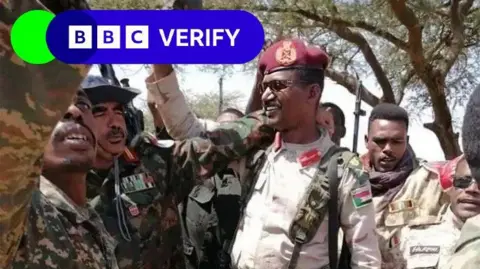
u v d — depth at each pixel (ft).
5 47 3.55
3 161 3.59
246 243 8.73
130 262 8.50
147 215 8.80
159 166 9.09
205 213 10.97
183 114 9.31
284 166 8.77
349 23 30.48
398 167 11.37
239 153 8.98
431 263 9.84
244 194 9.16
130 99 8.70
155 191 8.94
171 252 9.09
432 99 31.96
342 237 9.19
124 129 8.70
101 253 6.25
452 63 30.96
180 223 9.40
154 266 8.79
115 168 8.75
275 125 8.74
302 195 8.50
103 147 8.57
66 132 6.55
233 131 8.99
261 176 8.93
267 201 8.72
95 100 8.43
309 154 8.70
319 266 8.37
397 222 10.43
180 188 9.27
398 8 28.53
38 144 3.67
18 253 4.99
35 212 5.31
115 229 8.50
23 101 3.57
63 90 3.69
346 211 8.43
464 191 9.33
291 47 8.68
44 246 5.25
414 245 10.10
